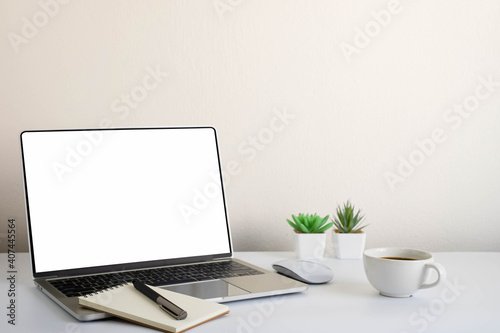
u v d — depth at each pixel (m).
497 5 1.41
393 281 0.96
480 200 1.45
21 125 1.31
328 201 1.42
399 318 0.87
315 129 1.40
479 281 1.10
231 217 1.40
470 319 0.87
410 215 1.44
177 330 0.78
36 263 1.03
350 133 1.41
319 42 1.39
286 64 1.38
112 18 1.32
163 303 0.84
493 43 1.42
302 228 1.28
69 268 1.05
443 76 1.42
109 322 0.84
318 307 0.92
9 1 1.29
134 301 0.87
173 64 1.35
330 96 1.40
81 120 1.33
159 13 1.34
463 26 1.41
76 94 1.33
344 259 1.29
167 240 1.16
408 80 1.41
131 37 1.33
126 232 1.12
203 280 1.03
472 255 1.34
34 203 1.05
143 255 1.13
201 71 1.36
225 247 1.22
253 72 1.38
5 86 1.30
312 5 1.38
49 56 1.31
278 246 1.42
